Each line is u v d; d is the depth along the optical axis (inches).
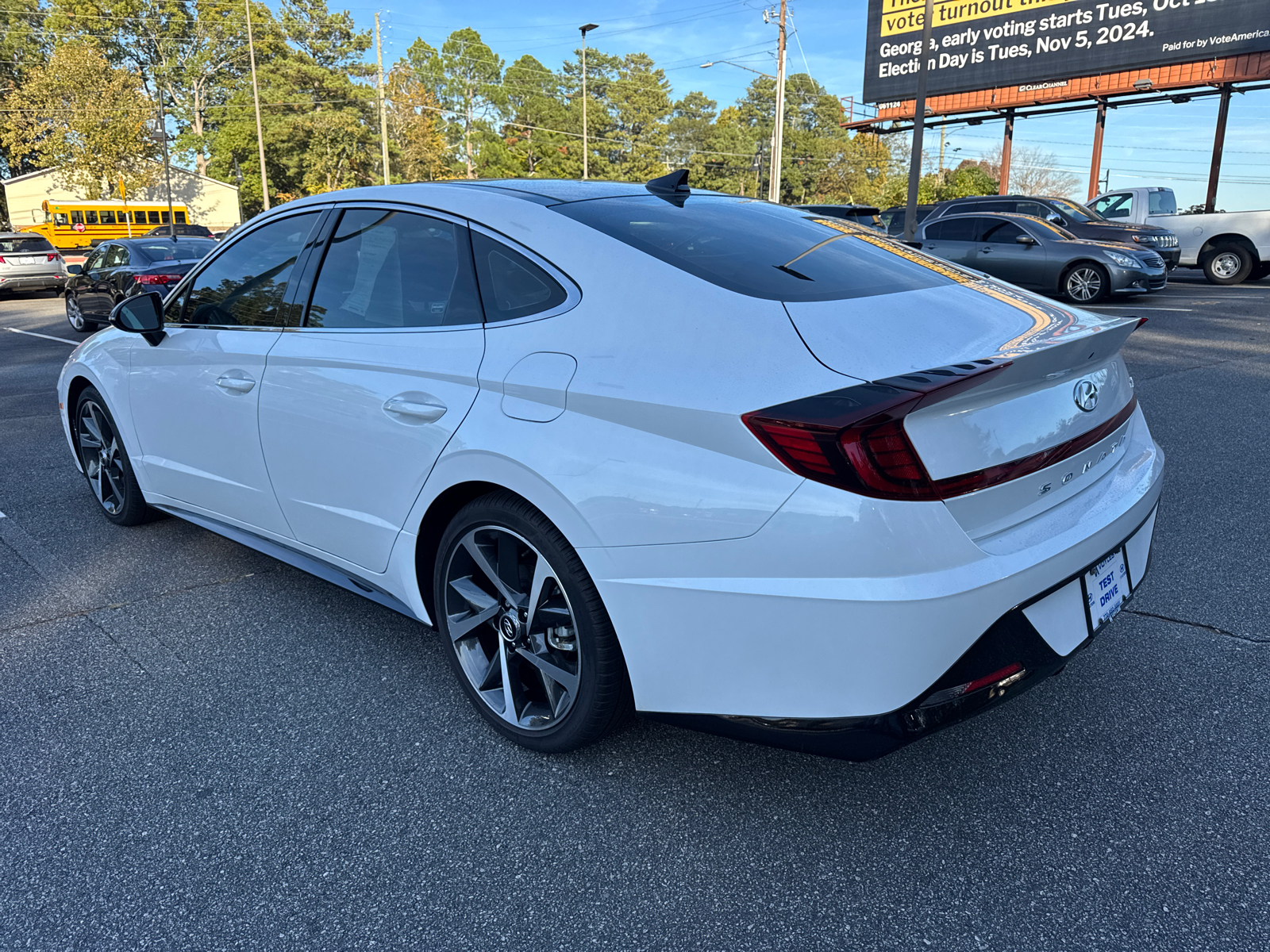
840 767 90.1
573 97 4370.1
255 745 95.4
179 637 121.2
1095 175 1064.2
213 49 3021.7
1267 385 279.9
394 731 98.0
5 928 70.1
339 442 102.7
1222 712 98.3
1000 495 71.2
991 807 83.3
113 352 146.7
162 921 70.8
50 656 115.7
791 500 66.7
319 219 114.2
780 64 1285.7
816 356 71.4
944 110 1135.6
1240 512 162.9
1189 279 711.7
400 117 2778.1
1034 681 73.5
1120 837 78.7
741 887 73.8
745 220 103.1
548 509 79.9
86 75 1734.7
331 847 79.3
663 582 73.7
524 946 67.9
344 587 111.9
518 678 93.0
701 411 70.8
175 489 139.9
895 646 65.5
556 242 88.6
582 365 79.9
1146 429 100.9
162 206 1569.9
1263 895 71.3
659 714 78.4
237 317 122.1
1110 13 968.9
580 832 80.9
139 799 86.4
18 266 824.9
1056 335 79.0
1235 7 889.5
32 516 173.8
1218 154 965.8
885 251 104.0
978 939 67.7
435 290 96.9
